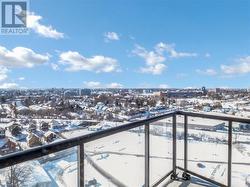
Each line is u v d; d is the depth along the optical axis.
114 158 1.88
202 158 2.60
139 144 2.15
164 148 2.56
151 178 2.35
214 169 2.51
